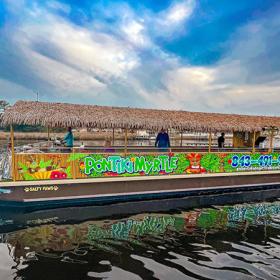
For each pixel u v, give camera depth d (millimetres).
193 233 8914
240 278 6285
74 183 11109
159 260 7039
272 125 14820
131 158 11992
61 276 6188
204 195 13461
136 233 8789
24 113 10391
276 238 8641
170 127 12234
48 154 10820
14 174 10430
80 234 8594
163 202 12234
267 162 14906
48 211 10578
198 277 6281
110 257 7137
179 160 12859
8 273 6238
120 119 11609
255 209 11672
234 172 14039
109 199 11836
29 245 7727
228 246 7988
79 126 10914
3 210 10461
